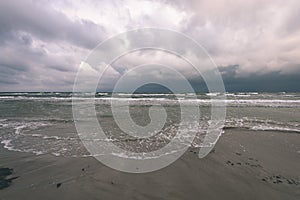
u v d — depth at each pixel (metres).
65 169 5.52
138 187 4.64
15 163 5.90
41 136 8.72
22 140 8.14
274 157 6.51
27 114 14.73
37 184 4.73
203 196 4.28
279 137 8.70
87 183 4.79
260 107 19.61
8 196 4.22
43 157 6.35
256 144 7.75
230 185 4.74
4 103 23.95
